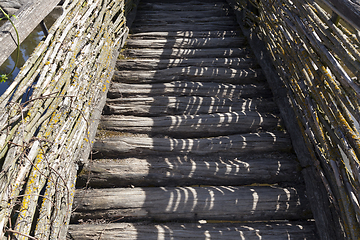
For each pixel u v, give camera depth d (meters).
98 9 2.64
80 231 1.91
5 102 1.20
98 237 1.89
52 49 1.67
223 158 2.42
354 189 1.63
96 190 2.14
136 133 2.58
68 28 1.89
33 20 1.46
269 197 2.09
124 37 3.76
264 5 3.33
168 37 4.00
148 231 1.92
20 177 1.27
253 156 2.42
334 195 1.89
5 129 1.18
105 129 2.58
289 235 1.92
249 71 3.25
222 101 2.86
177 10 4.88
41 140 1.45
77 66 2.04
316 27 1.97
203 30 4.27
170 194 2.10
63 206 1.77
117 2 3.37
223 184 2.26
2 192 1.13
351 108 1.58
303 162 2.24
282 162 2.31
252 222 2.04
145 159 2.35
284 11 2.63
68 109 1.85
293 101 2.57
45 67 1.56
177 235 1.91
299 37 2.33
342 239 1.77
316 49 1.97
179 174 2.24
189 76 3.20
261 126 2.64
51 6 1.68
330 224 1.87
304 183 2.22
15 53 2.76
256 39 3.61
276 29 2.93
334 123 1.78
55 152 1.65
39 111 1.46
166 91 2.99
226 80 3.19
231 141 2.46
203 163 2.30
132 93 2.97
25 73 1.36
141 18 4.53
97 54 2.64
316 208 1.98
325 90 1.92
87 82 2.24
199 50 3.62
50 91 1.56
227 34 4.05
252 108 2.82
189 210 2.04
